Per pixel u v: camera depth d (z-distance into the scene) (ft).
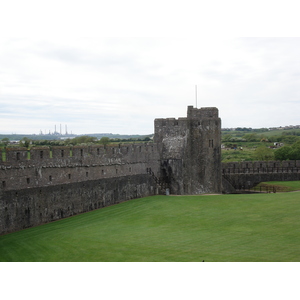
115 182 223.30
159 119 265.75
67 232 157.69
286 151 489.26
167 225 163.22
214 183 269.44
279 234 138.72
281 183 307.99
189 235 144.36
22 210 168.04
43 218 178.60
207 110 266.36
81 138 520.83
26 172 170.60
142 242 137.28
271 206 183.73
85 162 203.82
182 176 257.55
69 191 193.26
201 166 264.52
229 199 209.56
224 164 314.76
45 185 180.14
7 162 161.99
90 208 206.28
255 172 317.42
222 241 133.69
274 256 115.24
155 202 215.31
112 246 133.69
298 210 172.55
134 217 182.70
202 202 205.77
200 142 263.90
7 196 161.38
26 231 163.73
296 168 321.32
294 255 115.55
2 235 157.79
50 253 129.59
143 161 246.68
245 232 143.95
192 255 119.75
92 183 207.82
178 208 194.80
